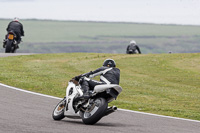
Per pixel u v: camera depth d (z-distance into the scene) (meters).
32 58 98.62
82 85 32.69
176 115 43.22
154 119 37.72
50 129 27.58
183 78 81.12
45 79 65.38
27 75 67.69
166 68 93.56
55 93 53.81
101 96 32.28
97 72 32.72
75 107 32.41
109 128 29.80
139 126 32.34
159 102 54.28
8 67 76.31
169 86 70.94
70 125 30.19
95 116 30.58
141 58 110.44
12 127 27.36
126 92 60.28
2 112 34.38
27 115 34.06
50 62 93.19
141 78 78.38
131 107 46.56
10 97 45.03
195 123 37.12
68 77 70.44
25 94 48.50
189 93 64.06
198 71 90.88
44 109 38.84
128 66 94.69
